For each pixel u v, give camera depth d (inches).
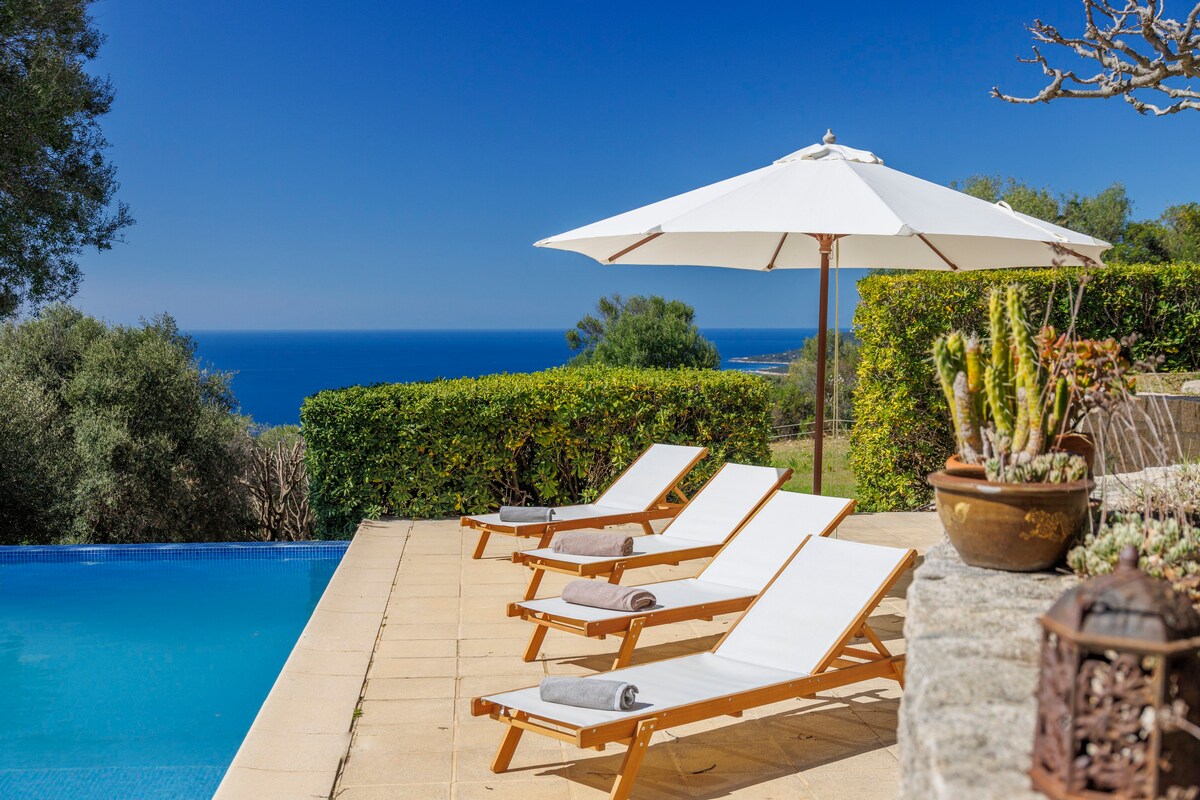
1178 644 64.9
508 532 277.3
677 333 943.7
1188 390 410.3
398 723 172.9
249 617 298.4
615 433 389.7
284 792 143.8
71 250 489.4
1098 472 272.8
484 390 376.2
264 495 500.4
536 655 212.2
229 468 506.3
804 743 166.6
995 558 128.7
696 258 319.9
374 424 371.9
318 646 217.5
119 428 477.7
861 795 145.5
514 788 147.5
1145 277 449.4
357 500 374.9
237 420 539.5
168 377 494.9
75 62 484.7
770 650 170.6
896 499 410.3
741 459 395.5
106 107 502.6
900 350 402.9
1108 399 134.3
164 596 320.5
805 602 178.9
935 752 75.9
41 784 179.3
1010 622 106.4
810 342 837.8
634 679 157.1
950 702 84.8
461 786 147.9
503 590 272.2
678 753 162.4
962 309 400.2
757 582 216.1
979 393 142.7
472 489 381.4
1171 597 67.4
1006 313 140.9
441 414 373.1
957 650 97.0
